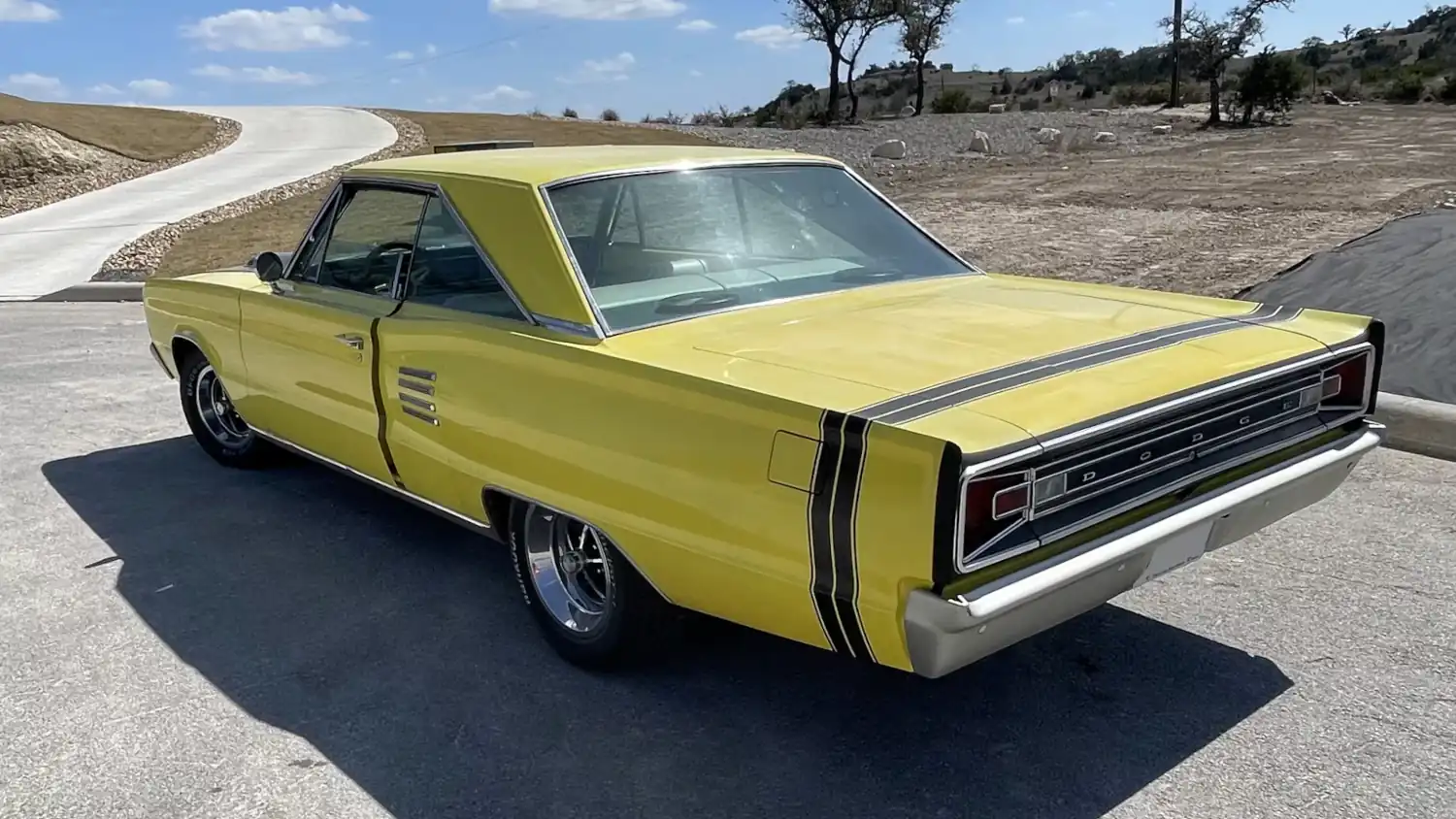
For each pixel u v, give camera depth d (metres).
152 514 5.17
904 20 47.69
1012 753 3.11
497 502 3.72
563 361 3.24
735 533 2.83
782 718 3.32
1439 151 22.59
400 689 3.56
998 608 2.45
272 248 14.28
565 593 3.66
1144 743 3.13
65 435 6.54
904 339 3.18
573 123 38.00
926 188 19.12
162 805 2.98
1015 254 11.40
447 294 3.82
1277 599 3.97
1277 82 35.88
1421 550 4.33
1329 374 3.28
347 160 25.97
